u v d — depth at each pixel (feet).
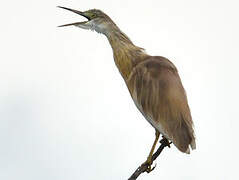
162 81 41.65
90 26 46.16
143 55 44.62
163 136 41.91
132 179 39.19
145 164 39.63
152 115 41.65
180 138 39.86
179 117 40.29
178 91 41.14
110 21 45.88
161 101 41.22
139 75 43.29
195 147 39.93
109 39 45.73
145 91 42.42
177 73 42.73
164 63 42.70
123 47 45.16
